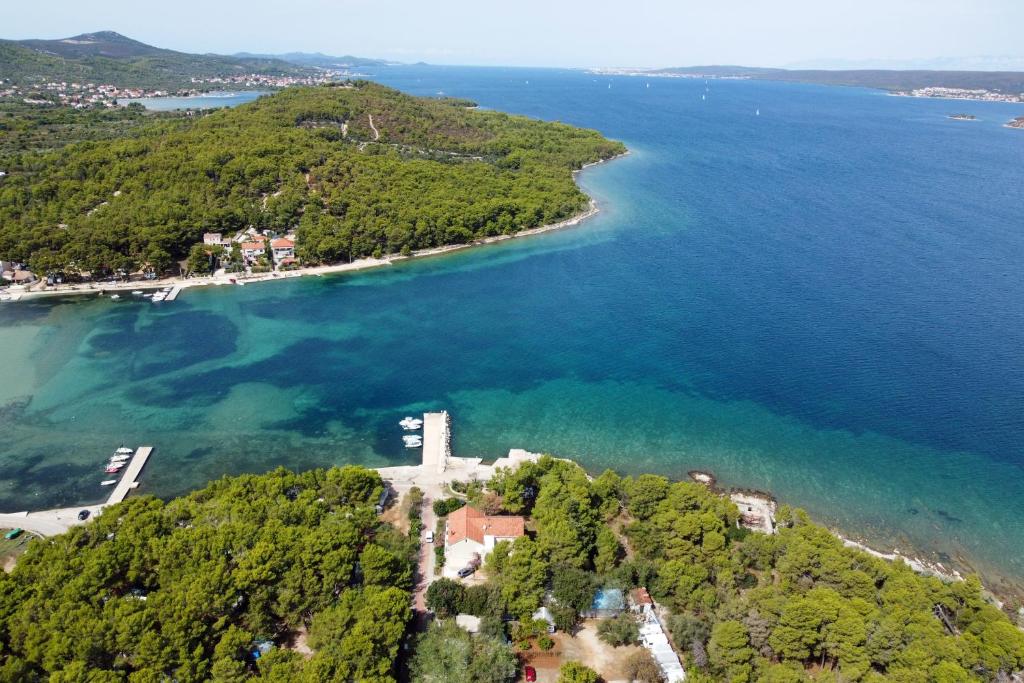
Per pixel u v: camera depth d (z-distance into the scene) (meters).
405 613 83.00
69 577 83.06
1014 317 188.25
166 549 87.50
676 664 83.00
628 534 105.62
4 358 165.75
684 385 157.75
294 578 85.19
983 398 149.88
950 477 126.62
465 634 83.06
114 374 160.25
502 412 147.12
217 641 78.94
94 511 113.44
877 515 117.69
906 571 93.56
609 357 170.62
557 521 99.88
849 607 83.19
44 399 148.62
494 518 103.75
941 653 77.56
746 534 104.31
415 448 134.25
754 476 127.44
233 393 153.25
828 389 154.75
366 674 74.31
